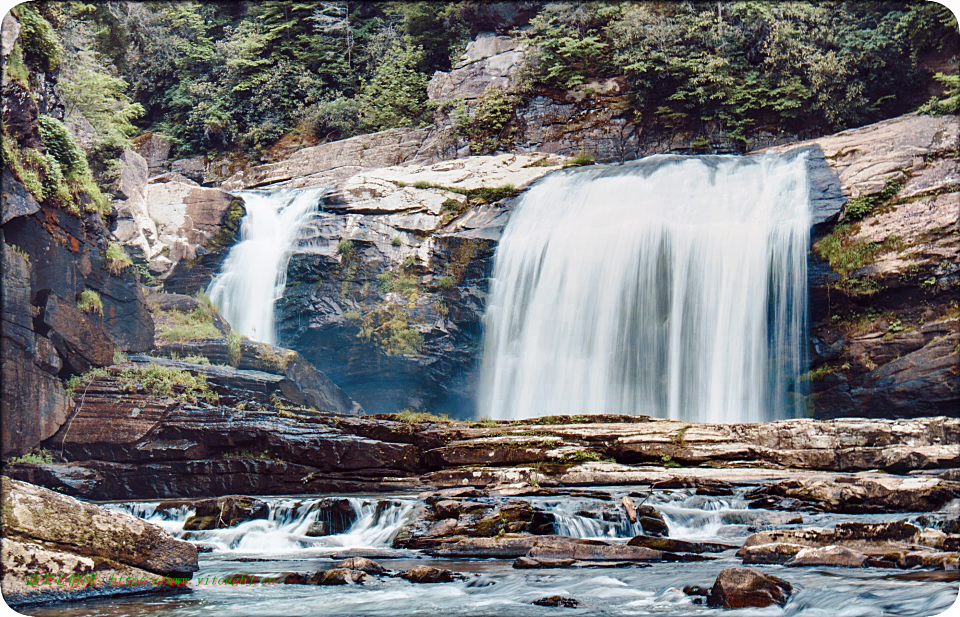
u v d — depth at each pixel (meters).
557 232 28.33
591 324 26.88
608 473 15.84
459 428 18.58
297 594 8.31
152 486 17.38
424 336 28.66
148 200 31.66
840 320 24.22
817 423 17.08
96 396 18.12
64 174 19.78
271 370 23.61
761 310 24.98
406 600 7.89
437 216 30.64
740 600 7.21
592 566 9.39
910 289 23.23
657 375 25.73
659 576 8.62
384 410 29.19
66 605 7.88
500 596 7.95
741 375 24.83
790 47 31.55
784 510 11.87
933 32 29.67
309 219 31.55
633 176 28.70
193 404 18.78
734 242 25.73
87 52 29.86
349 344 29.17
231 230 31.67
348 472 17.62
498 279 29.11
